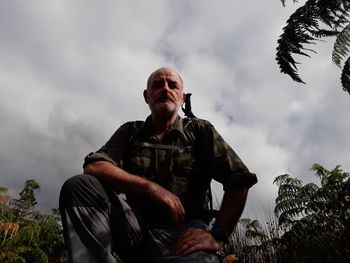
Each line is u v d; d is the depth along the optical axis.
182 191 1.26
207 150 1.33
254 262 2.89
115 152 1.30
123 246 1.16
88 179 1.10
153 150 1.32
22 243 5.38
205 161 1.34
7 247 5.00
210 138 1.35
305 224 3.11
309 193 3.61
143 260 1.19
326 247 2.74
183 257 0.99
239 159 1.32
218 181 1.33
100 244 1.00
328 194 3.33
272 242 3.09
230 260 2.84
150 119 1.44
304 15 1.56
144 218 1.23
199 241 1.04
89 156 1.24
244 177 1.22
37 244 5.54
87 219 1.04
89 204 1.06
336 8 1.51
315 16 1.54
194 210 1.26
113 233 1.12
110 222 1.11
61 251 5.86
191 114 1.50
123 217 1.15
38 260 5.34
